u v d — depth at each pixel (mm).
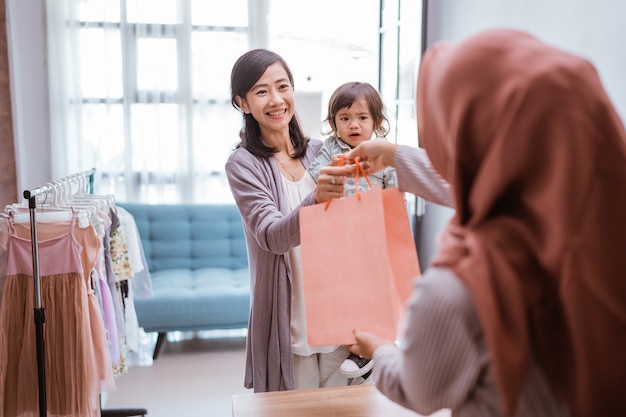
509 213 772
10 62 4113
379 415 1323
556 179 699
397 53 4074
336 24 4723
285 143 1901
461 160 767
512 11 3154
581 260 720
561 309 763
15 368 2268
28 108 4305
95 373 2338
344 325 1206
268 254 1763
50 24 4215
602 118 709
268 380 1797
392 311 1174
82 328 2258
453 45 830
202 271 4242
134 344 3139
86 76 4336
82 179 2898
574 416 791
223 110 4508
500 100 713
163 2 4340
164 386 3385
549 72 702
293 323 1815
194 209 4367
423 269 4285
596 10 2504
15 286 2246
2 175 3830
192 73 4441
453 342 756
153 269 4250
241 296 3732
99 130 4387
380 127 2430
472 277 735
